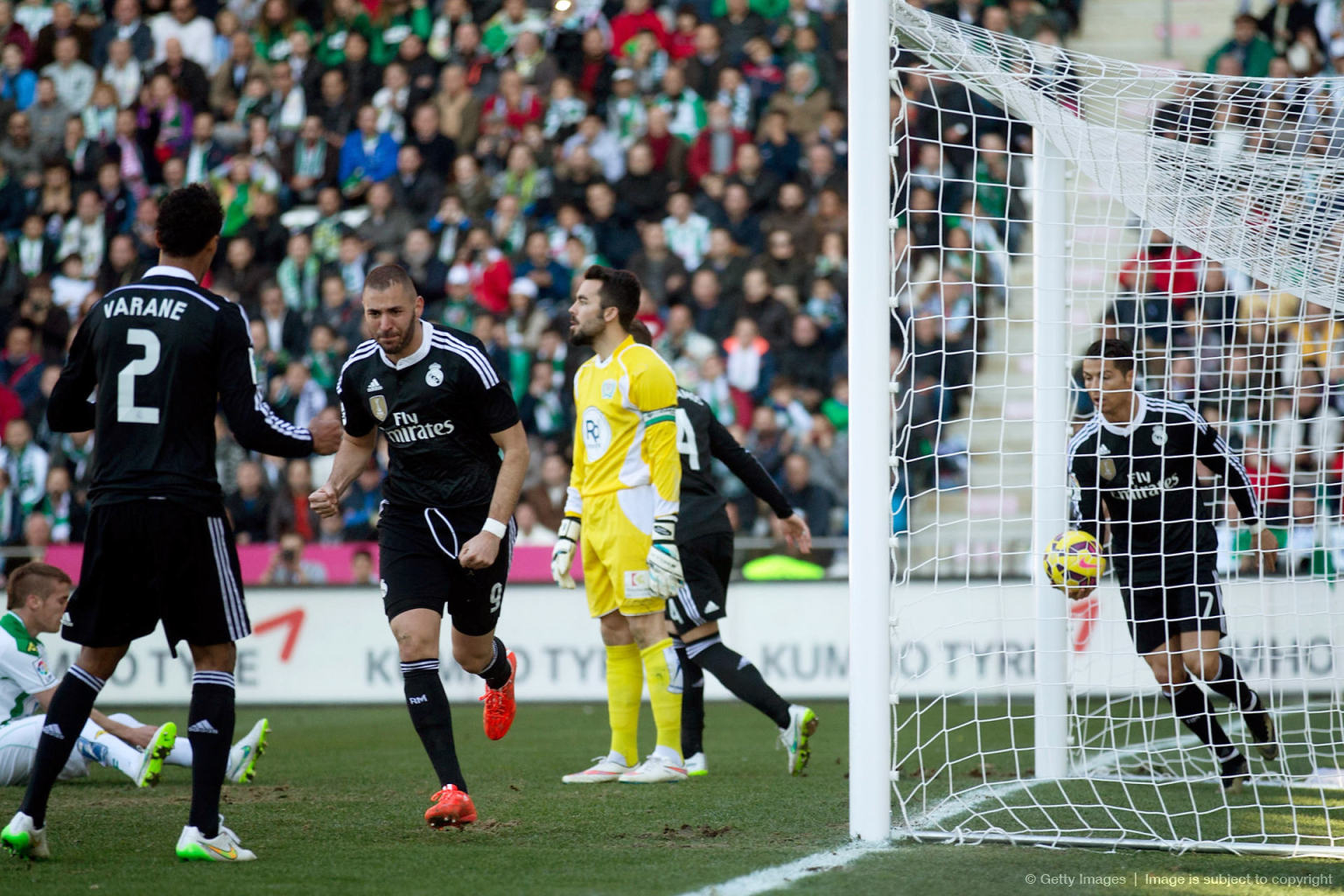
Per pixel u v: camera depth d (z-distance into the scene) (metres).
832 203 48.31
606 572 21.16
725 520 22.00
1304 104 19.94
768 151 49.94
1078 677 30.48
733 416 44.12
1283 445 35.66
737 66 52.38
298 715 35.72
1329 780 21.02
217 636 14.20
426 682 15.66
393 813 17.77
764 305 45.53
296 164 53.62
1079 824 16.73
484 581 16.36
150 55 56.19
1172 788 20.38
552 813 17.50
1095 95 19.62
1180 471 20.06
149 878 12.99
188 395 14.12
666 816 17.20
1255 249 20.44
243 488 42.59
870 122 15.98
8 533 44.47
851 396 15.89
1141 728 29.17
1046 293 21.11
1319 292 20.45
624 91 53.16
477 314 47.03
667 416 19.58
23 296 52.44
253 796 19.64
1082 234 37.69
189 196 14.43
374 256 49.66
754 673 21.36
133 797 19.58
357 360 16.19
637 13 54.47
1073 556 18.78
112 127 54.84
